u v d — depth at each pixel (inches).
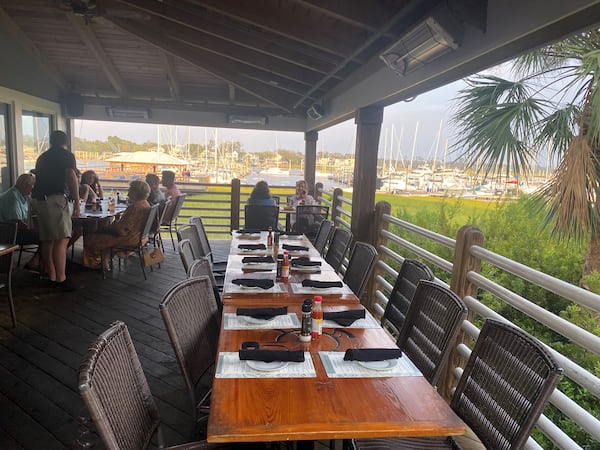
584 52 131.6
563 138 126.5
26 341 134.0
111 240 201.0
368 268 115.5
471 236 103.7
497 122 134.0
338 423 51.5
